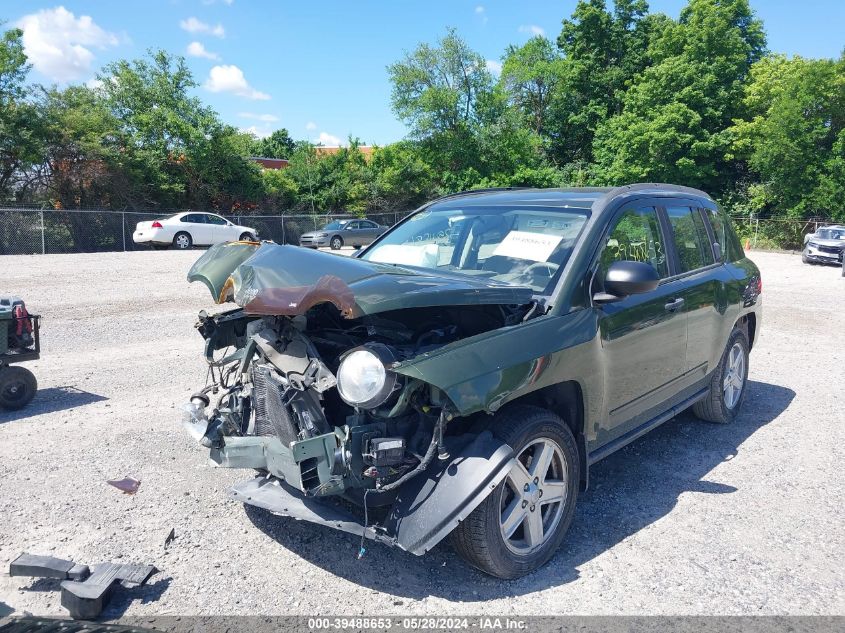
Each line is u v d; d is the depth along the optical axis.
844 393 6.82
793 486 4.46
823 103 36.34
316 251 3.54
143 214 28.83
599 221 4.04
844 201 35.44
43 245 25.61
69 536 3.57
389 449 2.86
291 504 3.30
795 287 16.53
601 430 3.82
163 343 8.56
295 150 47.00
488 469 2.92
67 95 31.47
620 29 47.66
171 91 35.62
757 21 44.69
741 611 3.02
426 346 3.15
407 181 45.84
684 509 4.09
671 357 4.53
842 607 3.07
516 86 48.84
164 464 4.59
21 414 5.65
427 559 3.45
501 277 3.92
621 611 3.00
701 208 5.50
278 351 3.28
